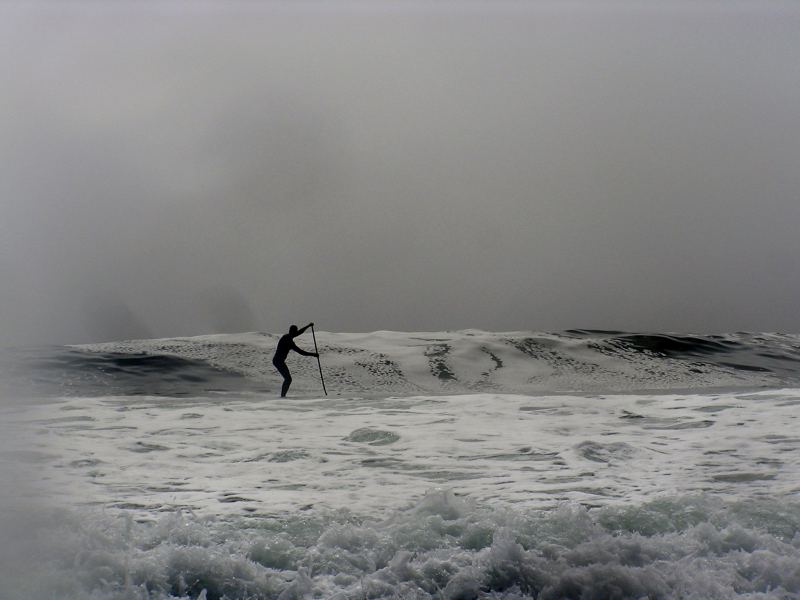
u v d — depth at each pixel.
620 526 4.84
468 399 11.53
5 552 4.28
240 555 4.41
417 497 5.78
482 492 5.91
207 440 8.22
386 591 4.12
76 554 4.30
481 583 4.20
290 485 6.20
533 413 9.96
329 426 9.13
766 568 4.29
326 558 4.43
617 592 4.12
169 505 5.52
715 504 5.14
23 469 6.49
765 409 9.77
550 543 4.52
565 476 6.47
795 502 5.23
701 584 4.17
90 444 7.85
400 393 14.19
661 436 8.18
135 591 4.05
